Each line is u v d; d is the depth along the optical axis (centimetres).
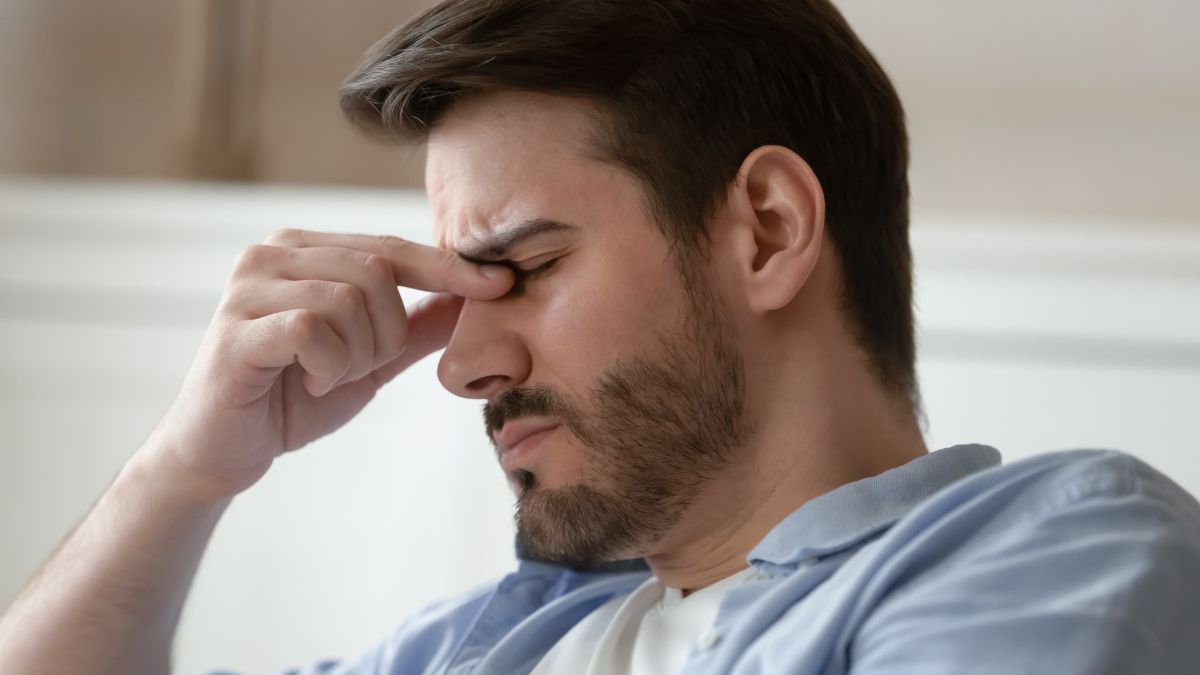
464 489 247
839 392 117
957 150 277
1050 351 234
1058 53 273
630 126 113
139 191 259
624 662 113
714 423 112
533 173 113
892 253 127
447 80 113
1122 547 86
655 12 115
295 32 301
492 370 113
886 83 130
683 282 113
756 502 114
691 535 115
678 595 118
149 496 129
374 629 246
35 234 260
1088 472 94
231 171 298
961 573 87
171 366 257
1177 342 229
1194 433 227
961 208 276
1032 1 273
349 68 300
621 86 114
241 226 258
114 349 259
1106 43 271
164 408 257
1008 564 86
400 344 121
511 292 116
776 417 115
